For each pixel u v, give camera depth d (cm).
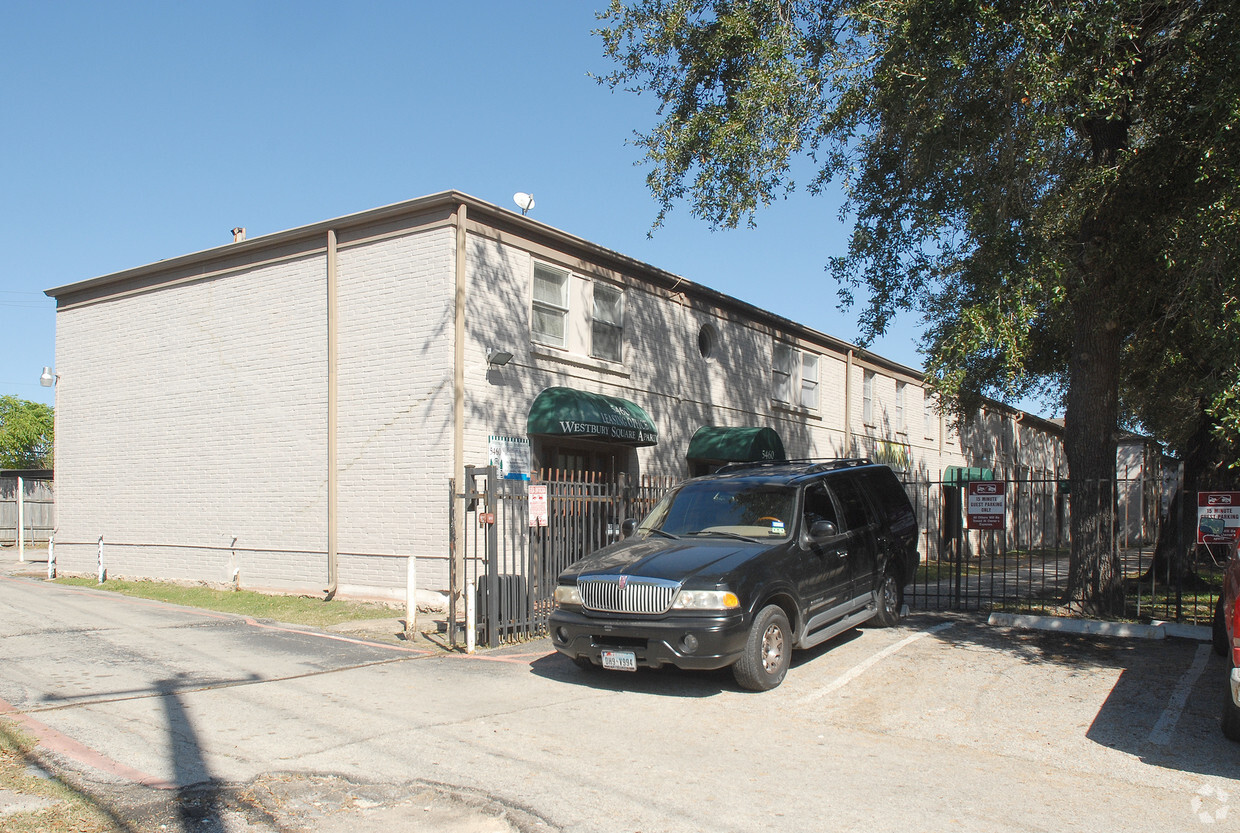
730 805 498
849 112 1174
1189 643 960
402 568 1248
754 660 746
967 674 816
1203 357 1039
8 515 2705
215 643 989
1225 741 626
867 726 665
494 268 1300
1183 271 959
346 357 1321
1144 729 655
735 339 1922
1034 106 925
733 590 741
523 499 1029
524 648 962
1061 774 560
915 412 2817
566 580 812
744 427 1756
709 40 1215
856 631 1021
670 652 730
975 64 980
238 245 1436
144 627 1098
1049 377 1844
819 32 1205
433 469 1227
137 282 1591
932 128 1038
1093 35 878
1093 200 1018
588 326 1487
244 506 1417
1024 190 1034
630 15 1248
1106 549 1093
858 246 1202
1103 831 468
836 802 505
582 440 1430
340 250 1345
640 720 672
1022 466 3603
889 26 1046
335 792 515
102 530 1612
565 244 1435
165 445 1530
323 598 1310
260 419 1411
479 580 977
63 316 1706
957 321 995
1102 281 1092
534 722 664
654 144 1238
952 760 586
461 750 593
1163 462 2397
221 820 471
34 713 672
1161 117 985
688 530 892
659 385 1658
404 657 912
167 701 719
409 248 1277
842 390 2386
